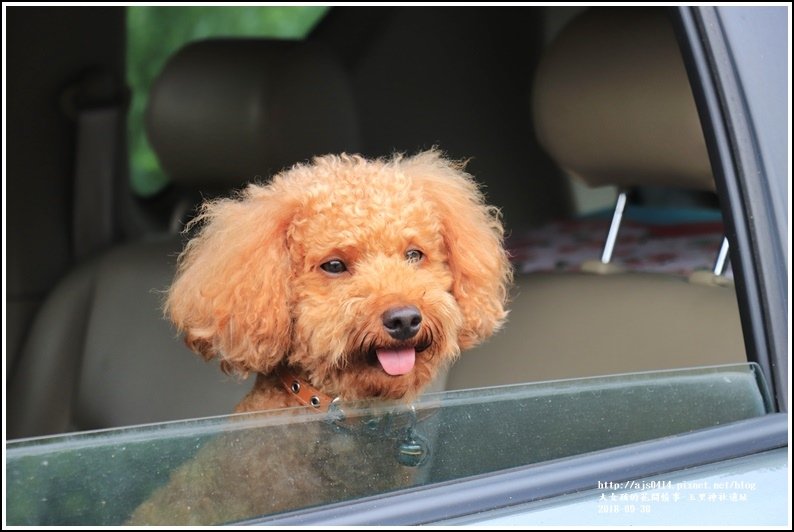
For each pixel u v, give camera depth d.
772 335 1.63
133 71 3.29
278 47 2.95
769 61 1.76
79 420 3.07
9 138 3.08
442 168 2.17
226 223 1.98
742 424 1.56
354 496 1.33
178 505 1.21
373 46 3.52
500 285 2.13
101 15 3.14
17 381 3.11
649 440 1.51
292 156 2.89
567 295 2.69
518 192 3.80
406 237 1.84
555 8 3.86
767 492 1.46
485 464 1.40
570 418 1.48
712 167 1.68
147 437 1.22
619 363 2.45
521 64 3.89
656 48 2.37
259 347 1.85
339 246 1.81
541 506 1.33
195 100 2.92
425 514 1.27
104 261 3.21
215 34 3.27
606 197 3.97
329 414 1.35
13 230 3.13
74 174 3.24
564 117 2.56
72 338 3.15
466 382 2.64
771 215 1.67
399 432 1.39
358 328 1.72
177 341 2.98
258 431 1.30
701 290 2.53
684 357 2.37
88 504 1.16
